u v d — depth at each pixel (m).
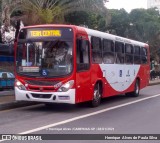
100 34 16.80
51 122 12.09
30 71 14.62
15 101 15.68
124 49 20.12
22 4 22.77
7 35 30.02
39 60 14.60
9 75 22.88
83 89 15.02
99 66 16.56
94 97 16.30
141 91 27.30
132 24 46.44
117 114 14.30
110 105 17.39
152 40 48.03
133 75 21.75
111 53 18.14
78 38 14.63
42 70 14.46
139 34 46.81
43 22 22.91
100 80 16.72
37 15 22.86
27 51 14.84
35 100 14.55
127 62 20.66
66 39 14.45
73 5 24.19
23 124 11.61
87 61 15.35
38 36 14.77
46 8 23.23
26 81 14.66
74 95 14.32
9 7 21.80
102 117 13.44
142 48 23.70
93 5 24.69
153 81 38.59
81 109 15.62
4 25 23.25
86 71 15.23
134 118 13.34
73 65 14.28
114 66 18.55
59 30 14.55
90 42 15.66
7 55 23.80
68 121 12.36
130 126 11.66
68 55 14.35
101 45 16.88
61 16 24.25
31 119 12.67
